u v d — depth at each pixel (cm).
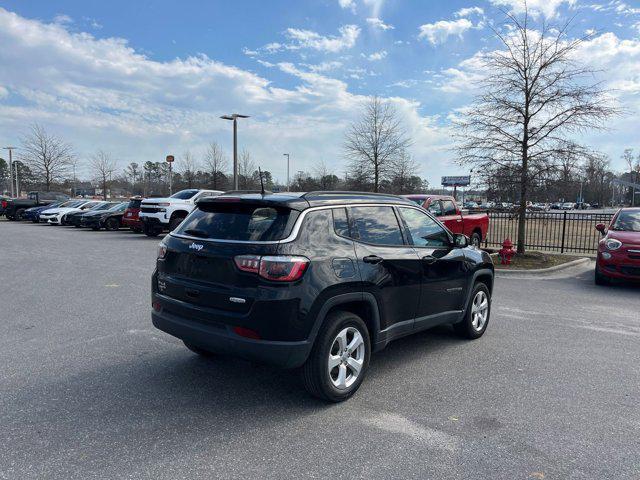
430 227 520
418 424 363
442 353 532
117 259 1278
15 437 334
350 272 398
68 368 468
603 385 444
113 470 296
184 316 405
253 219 391
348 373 414
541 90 1199
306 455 317
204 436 340
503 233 2050
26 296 796
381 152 2758
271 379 448
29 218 3228
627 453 324
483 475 296
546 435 348
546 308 764
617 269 924
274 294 356
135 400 398
